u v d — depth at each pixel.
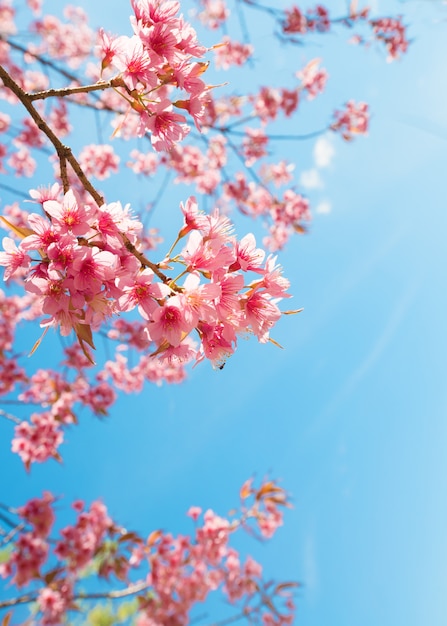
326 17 7.62
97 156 7.62
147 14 1.95
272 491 6.69
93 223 1.83
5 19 8.22
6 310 7.71
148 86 2.00
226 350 1.87
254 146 8.02
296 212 8.45
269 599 7.14
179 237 1.96
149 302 1.80
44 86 7.84
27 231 1.82
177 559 6.67
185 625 6.65
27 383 7.15
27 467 6.34
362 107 8.01
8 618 5.67
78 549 6.12
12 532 5.41
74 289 1.73
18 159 8.19
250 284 1.91
